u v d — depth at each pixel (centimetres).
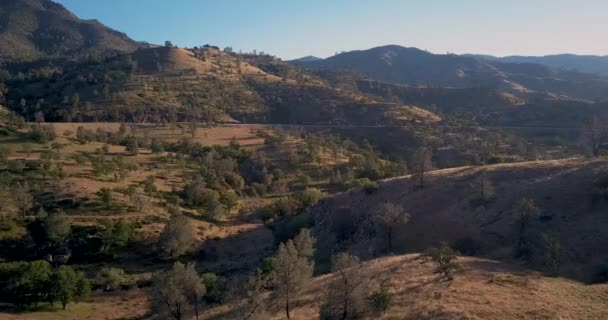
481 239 6912
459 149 17012
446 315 3806
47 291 6769
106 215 9950
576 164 8069
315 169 15725
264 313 4831
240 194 13725
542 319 3588
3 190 9738
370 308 4412
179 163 15175
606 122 11619
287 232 9731
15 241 8800
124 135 17862
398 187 9469
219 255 9388
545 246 6094
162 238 9012
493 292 4300
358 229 8831
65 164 12738
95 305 7081
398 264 5872
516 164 9006
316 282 5841
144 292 7556
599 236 5903
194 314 5847
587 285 4588
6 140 14600
